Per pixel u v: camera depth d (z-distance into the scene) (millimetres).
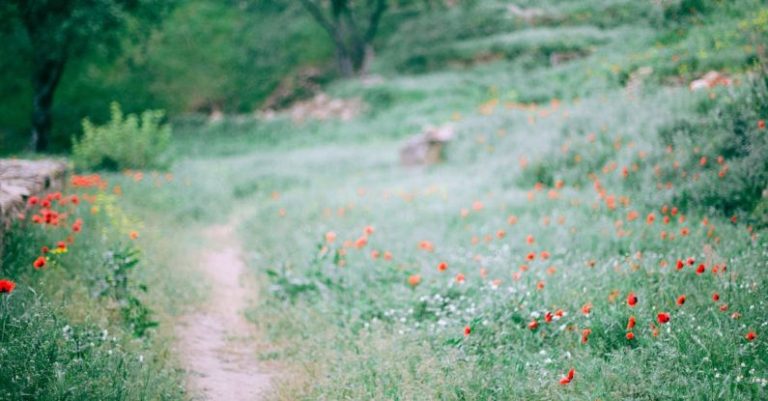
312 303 7578
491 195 12555
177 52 35531
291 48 37625
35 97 20047
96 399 4074
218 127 31594
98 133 18359
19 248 6398
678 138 10672
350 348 5957
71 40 18078
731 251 6715
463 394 4582
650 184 10133
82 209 9109
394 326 6305
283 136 29766
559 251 7945
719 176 8977
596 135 13312
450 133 19844
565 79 23531
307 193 16000
